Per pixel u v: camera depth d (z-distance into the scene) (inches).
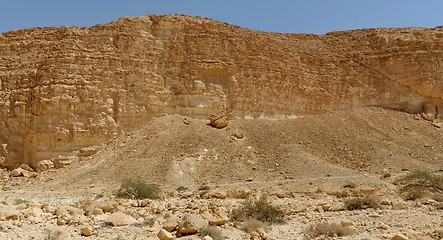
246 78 2079.2
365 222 645.3
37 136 1752.0
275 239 538.0
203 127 1891.0
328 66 2331.4
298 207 850.1
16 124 1812.3
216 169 1624.0
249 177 1529.3
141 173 1550.2
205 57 2076.8
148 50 2038.6
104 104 1845.5
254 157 1724.9
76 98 1819.6
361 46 2438.5
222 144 1786.4
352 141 1887.3
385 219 675.4
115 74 1916.8
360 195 1126.4
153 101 1927.9
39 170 1695.4
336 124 2046.0
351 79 2298.2
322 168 1584.6
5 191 1397.6
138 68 1972.2
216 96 2017.7
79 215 679.7
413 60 2281.0
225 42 2139.5
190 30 2142.0
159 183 1460.4
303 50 2373.3
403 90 2261.3
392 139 1935.3
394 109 2229.3
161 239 524.4
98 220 645.9
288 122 2046.0
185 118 1932.8
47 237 532.1
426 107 2206.0
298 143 1849.2
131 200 944.9
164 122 1886.1
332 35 2628.0
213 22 2204.7
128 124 1860.2
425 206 843.4
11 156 1774.1
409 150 1845.5
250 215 680.4
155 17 2132.1
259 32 2386.8
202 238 519.2
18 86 1892.2
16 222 617.6
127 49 1995.6
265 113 2069.4
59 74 1844.2
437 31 2438.5
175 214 721.0
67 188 1406.3
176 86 2010.3
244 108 2036.2
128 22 2090.3
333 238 533.6
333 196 1136.2
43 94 1806.1
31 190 1400.1
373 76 2306.8
